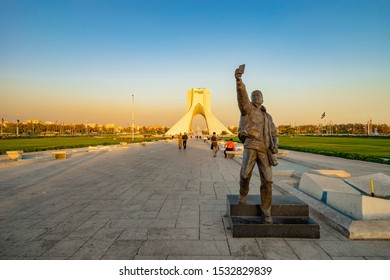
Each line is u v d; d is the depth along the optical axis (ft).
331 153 43.47
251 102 11.62
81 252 9.50
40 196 17.75
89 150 58.18
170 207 14.99
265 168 10.97
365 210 11.23
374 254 9.29
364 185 16.49
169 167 32.22
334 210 12.62
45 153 52.06
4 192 18.94
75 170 29.68
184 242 10.26
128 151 59.26
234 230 10.61
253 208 11.62
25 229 11.71
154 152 56.44
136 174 26.81
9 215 13.70
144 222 12.53
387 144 79.82
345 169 27.84
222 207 14.97
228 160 40.65
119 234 11.08
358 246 9.86
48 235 11.03
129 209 14.67
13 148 63.46
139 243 10.20
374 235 10.35
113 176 25.61
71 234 11.12
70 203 15.98
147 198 17.11
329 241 10.29
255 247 9.80
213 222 12.46
